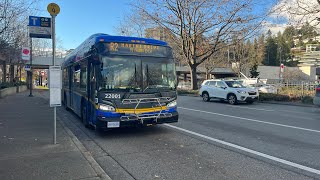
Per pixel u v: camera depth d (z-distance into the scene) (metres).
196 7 29.69
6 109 14.33
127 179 5.09
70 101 14.16
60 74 6.95
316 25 21.02
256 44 58.16
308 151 6.83
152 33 33.56
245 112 14.90
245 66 59.72
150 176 5.21
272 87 27.72
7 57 29.05
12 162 5.58
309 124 10.90
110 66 8.21
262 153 6.66
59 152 6.31
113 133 9.13
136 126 8.26
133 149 7.14
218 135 8.73
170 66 8.94
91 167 5.33
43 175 4.89
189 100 23.72
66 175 4.91
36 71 85.38
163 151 6.91
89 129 9.89
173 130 9.57
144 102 8.34
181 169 5.57
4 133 8.30
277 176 5.14
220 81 21.41
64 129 9.03
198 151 6.88
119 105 8.09
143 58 8.58
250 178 5.04
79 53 11.64
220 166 5.73
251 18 28.53
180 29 31.44
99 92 8.05
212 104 19.86
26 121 10.53
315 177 5.09
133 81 8.34
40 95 27.81
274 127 10.20
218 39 30.80
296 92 23.30
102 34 9.31
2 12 15.69
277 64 102.38
